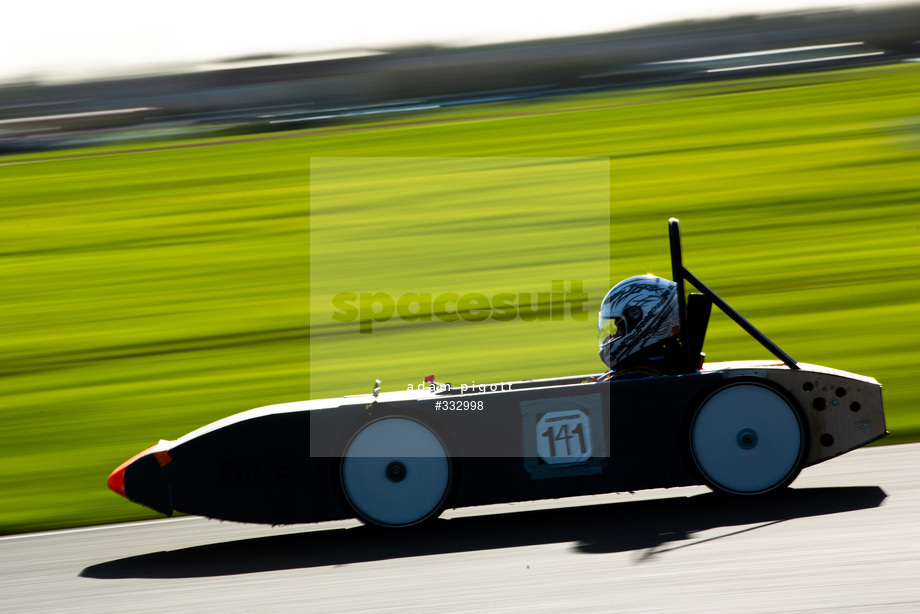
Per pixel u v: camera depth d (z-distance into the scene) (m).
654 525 14.66
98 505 20.50
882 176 61.16
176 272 53.25
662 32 142.12
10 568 16.03
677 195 61.69
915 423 21.56
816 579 12.05
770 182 62.62
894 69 110.50
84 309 46.25
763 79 114.81
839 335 31.58
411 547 14.68
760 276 41.09
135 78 143.00
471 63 136.38
